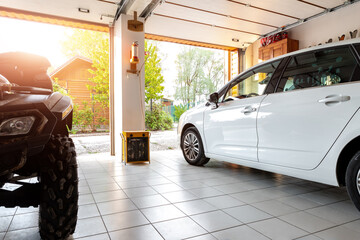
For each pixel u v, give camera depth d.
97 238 1.66
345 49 2.12
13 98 1.28
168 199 2.42
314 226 1.83
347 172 1.94
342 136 1.94
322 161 2.10
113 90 5.35
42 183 1.44
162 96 12.95
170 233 1.73
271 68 2.82
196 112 3.79
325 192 2.62
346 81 2.03
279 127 2.45
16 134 1.18
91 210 2.15
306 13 4.81
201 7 4.57
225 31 5.77
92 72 11.48
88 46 15.09
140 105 4.94
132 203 2.32
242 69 7.04
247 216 2.01
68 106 1.51
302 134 2.24
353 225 1.84
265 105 2.63
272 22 5.26
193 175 3.38
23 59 1.97
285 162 2.40
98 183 3.00
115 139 5.17
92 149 6.10
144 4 4.38
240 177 3.25
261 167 2.68
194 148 3.88
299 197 2.47
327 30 4.98
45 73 2.09
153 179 3.17
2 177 1.44
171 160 4.51
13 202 1.44
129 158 4.12
